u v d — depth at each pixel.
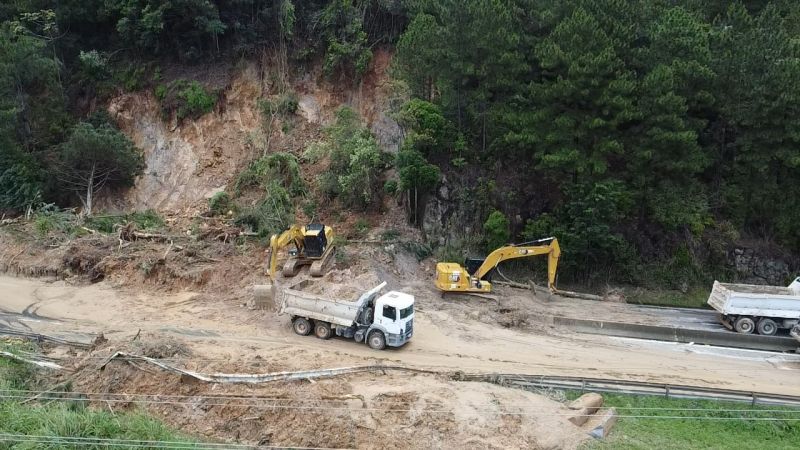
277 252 31.53
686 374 25.42
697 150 35.09
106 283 32.44
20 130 43.81
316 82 46.00
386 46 45.03
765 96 33.28
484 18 34.88
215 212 41.03
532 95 35.47
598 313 31.95
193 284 31.89
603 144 34.25
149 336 25.48
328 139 42.12
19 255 34.59
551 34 35.69
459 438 19.66
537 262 36.22
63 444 17.64
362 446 18.84
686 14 37.41
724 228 36.56
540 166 35.75
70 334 26.58
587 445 19.69
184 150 45.03
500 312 31.06
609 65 33.62
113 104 46.34
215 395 21.12
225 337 26.62
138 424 19.08
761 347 28.22
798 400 22.89
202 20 44.38
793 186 35.59
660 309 33.28
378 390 21.98
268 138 44.16
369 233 37.75
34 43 43.00
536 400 22.00
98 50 47.97
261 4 46.56
